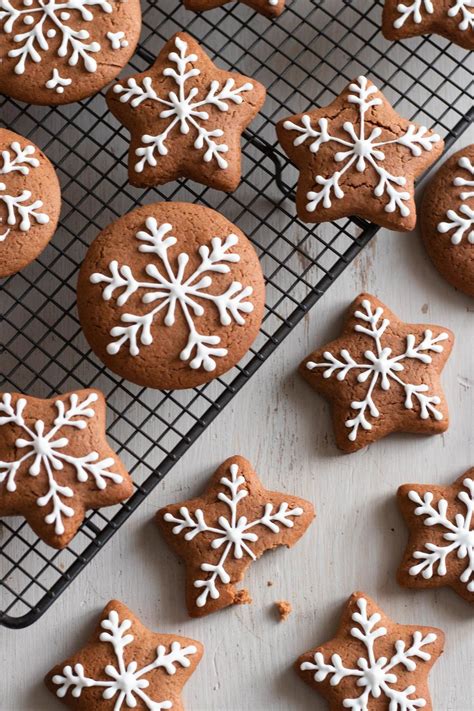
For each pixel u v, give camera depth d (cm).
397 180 58
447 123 63
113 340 56
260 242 62
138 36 59
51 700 60
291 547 62
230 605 61
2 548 58
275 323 62
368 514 62
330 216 58
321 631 61
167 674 59
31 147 58
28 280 60
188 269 57
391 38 60
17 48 57
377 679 59
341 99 59
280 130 58
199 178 58
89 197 62
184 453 60
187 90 58
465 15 59
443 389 63
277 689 61
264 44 63
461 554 60
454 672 62
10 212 57
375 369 60
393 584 62
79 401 57
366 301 61
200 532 60
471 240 60
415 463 62
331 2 63
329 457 62
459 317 63
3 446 56
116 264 56
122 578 61
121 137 60
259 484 60
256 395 62
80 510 56
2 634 60
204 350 56
